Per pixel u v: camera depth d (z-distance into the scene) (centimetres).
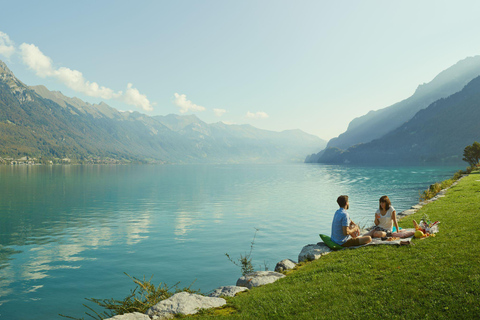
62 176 12675
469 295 612
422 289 670
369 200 4659
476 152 7569
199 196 5738
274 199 5166
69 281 1645
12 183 8944
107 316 1241
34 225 3175
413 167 19625
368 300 666
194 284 1572
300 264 1117
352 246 1128
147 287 986
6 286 1580
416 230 1114
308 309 670
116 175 14025
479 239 959
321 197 5406
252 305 744
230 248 2225
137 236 2655
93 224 3209
